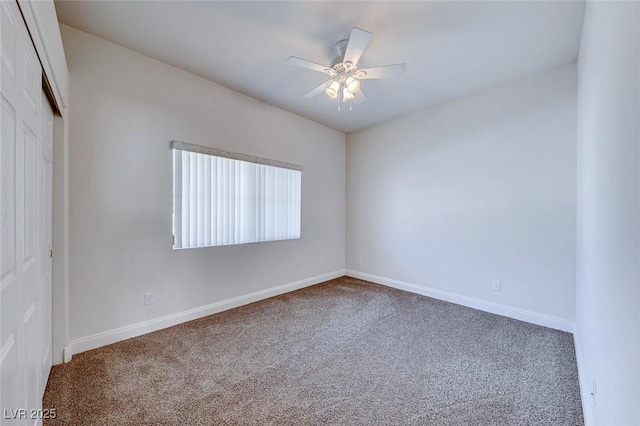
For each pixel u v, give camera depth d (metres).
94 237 2.26
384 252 4.29
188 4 1.92
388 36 2.26
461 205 3.43
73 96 2.15
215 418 1.55
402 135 4.05
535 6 1.93
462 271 3.42
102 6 1.93
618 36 1.02
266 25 2.15
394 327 2.77
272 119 3.66
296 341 2.47
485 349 2.34
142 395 1.72
